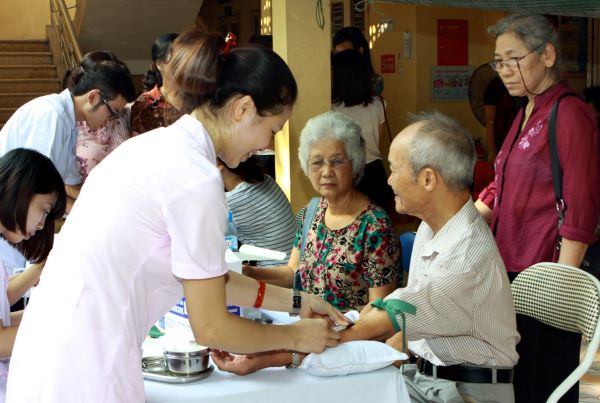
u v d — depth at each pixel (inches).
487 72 259.1
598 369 156.6
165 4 357.7
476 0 154.3
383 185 191.3
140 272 58.2
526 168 103.2
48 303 57.9
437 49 282.4
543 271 89.8
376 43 296.4
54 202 78.4
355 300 97.2
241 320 61.0
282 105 60.4
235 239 110.0
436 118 80.7
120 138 156.2
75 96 130.2
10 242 78.7
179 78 59.9
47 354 57.1
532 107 106.2
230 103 59.5
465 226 78.8
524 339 91.9
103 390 57.1
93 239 57.1
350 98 186.4
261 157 195.5
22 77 375.2
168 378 68.4
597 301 80.8
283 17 187.8
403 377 77.2
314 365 68.8
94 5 348.5
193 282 57.6
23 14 430.6
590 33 298.4
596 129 100.0
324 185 96.5
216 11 477.4
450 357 80.0
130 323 58.0
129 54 385.4
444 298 76.4
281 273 106.7
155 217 57.1
